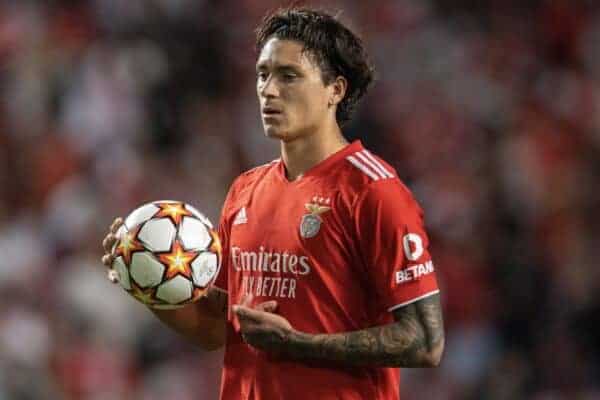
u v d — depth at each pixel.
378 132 55.03
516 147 57.19
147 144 53.00
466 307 47.94
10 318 41.16
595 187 56.38
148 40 57.50
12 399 39.53
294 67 17.80
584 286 49.50
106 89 54.09
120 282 18.34
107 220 46.84
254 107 56.12
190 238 18.14
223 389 18.67
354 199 17.48
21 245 44.62
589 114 61.81
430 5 65.50
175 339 43.47
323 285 17.52
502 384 44.22
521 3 67.00
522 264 49.69
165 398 42.22
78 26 57.84
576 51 65.50
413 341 17.11
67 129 52.91
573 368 44.59
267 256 17.91
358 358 17.14
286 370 17.78
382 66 60.78
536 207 54.28
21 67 55.19
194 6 59.88
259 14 60.78
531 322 47.47
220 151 52.91
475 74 62.19
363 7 63.47
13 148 51.78
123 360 42.72
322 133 18.09
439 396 43.75
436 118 57.84
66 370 41.34
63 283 43.38
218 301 19.33
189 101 55.59
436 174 54.03
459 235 50.84
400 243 17.28
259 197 18.42
